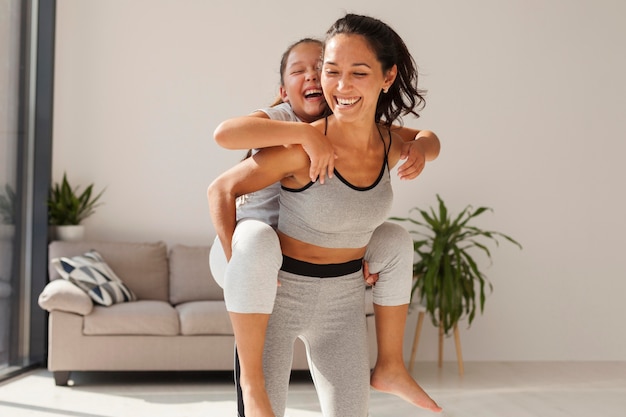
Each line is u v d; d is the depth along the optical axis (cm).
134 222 657
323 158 211
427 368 636
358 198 219
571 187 684
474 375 609
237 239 215
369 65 211
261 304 212
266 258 212
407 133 270
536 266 681
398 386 245
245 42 664
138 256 621
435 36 674
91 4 651
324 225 220
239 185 218
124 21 655
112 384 549
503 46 679
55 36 639
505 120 679
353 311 236
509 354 680
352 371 233
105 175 654
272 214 245
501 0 679
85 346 536
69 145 650
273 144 211
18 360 597
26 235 612
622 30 688
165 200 660
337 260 231
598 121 686
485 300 677
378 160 227
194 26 661
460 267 611
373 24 215
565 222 684
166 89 659
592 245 686
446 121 675
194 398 510
